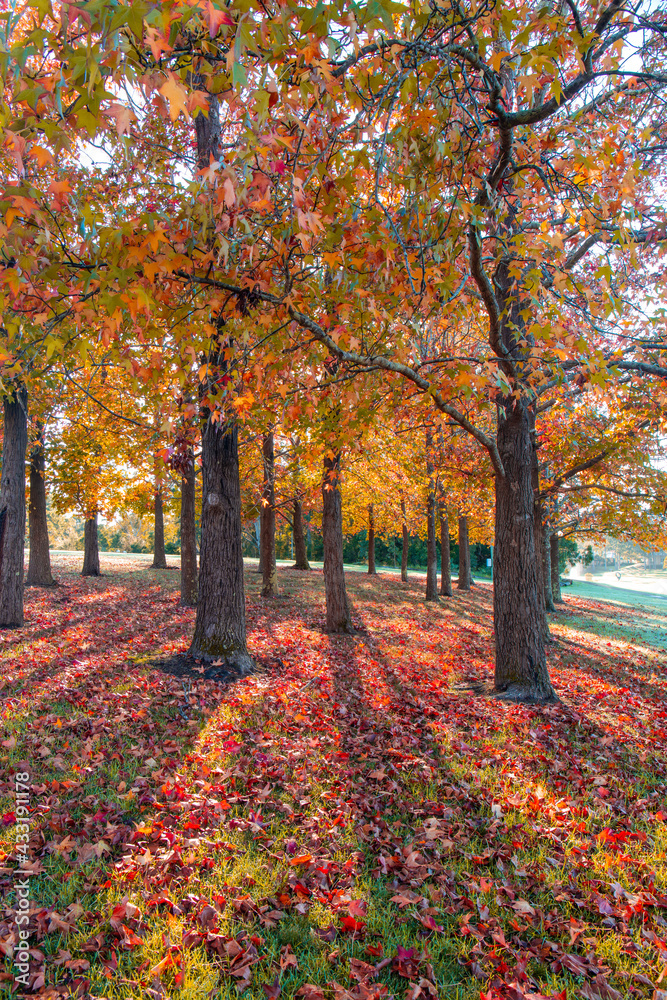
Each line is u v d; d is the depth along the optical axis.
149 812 3.87
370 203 3.88
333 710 6.42
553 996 2.58
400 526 27.97
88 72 1.76
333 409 6.18
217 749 4.94
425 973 2.71
